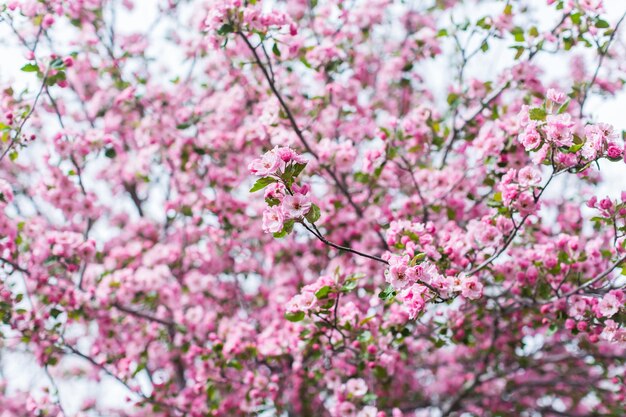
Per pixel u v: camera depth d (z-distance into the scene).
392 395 7.13
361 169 5.83
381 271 5.78
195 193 6.84
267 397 5.73
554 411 7.38
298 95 6.26
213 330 6.44
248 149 6.62
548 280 4.76
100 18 6.77
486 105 5.61
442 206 5.68
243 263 7.07
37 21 5.44
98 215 6.18
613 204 3.87
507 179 3.87
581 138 3.46
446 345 5.21
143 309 6.53
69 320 5.83
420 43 6.68
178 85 7.16
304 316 4.10
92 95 7.14
